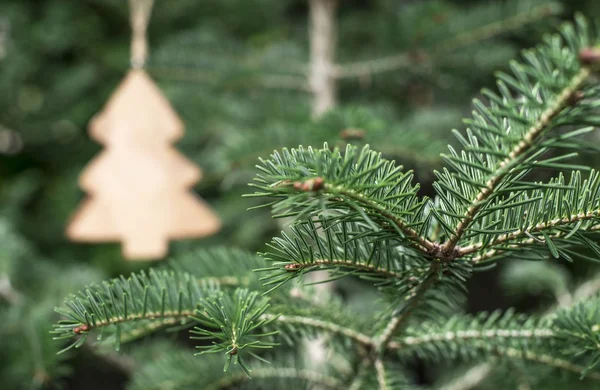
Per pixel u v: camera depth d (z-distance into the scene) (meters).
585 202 0.43
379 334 0.51
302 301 0.52
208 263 0.53
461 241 0.46
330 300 0.53
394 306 0.48
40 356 0.60
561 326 0.50
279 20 0.96
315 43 0.77
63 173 0.97
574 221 0.43
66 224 0.89
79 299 0.47
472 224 0.42
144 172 0.60
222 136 0.79
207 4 0.93
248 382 0.55
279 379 0.55
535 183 0.39
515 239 0.45
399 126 0.65
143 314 0.48
